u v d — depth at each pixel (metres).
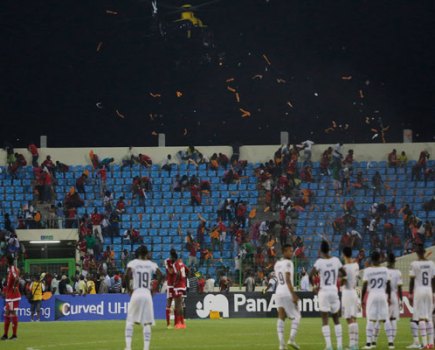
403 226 76.06
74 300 60.94
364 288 32.88
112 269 70.69
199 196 79.38
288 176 79.69
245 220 76.56
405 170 80.94
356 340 32.78
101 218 76.44
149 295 31.58
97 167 82.12
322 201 79.00
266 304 60.03
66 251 74.38
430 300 33.31
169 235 77.19
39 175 80.50
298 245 72.00
